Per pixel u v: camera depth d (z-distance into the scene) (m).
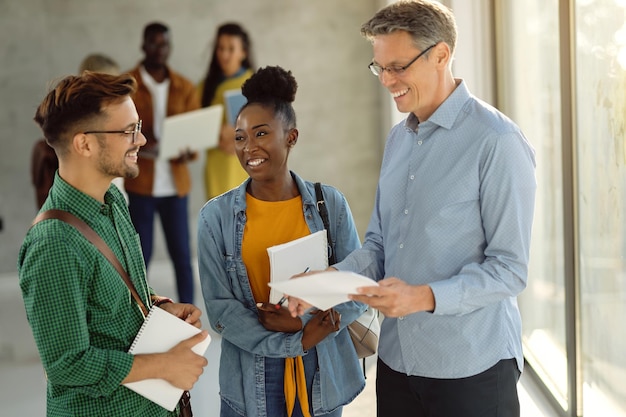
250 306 2.38
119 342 1.95
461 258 2.07
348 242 2.47
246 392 2.38
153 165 5.49
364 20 6.64
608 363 2.84
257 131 2.32
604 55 2.70
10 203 6.57
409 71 2.01
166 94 5.75
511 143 2.00
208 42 6.51
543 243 3.66
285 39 6.61
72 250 1.82
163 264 6.77
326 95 6.71
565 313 3.26
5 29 6.39
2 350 4.95
